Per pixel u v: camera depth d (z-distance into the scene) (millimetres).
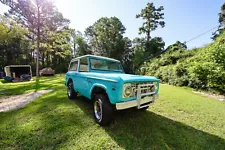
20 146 2254
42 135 2580
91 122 3145
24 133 2646
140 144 2367
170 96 6293
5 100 5441
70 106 4266
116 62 4617
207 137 2721
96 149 2191
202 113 4062
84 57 4125
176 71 11609
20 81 15844
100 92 3188
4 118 3402
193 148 2336
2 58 26547
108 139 2473
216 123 3383
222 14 19453
